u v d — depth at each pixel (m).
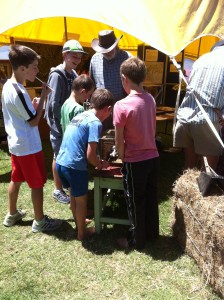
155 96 6.16
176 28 3.93
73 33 6.89
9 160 5.19
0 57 6.52
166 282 2.49
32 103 3.07
